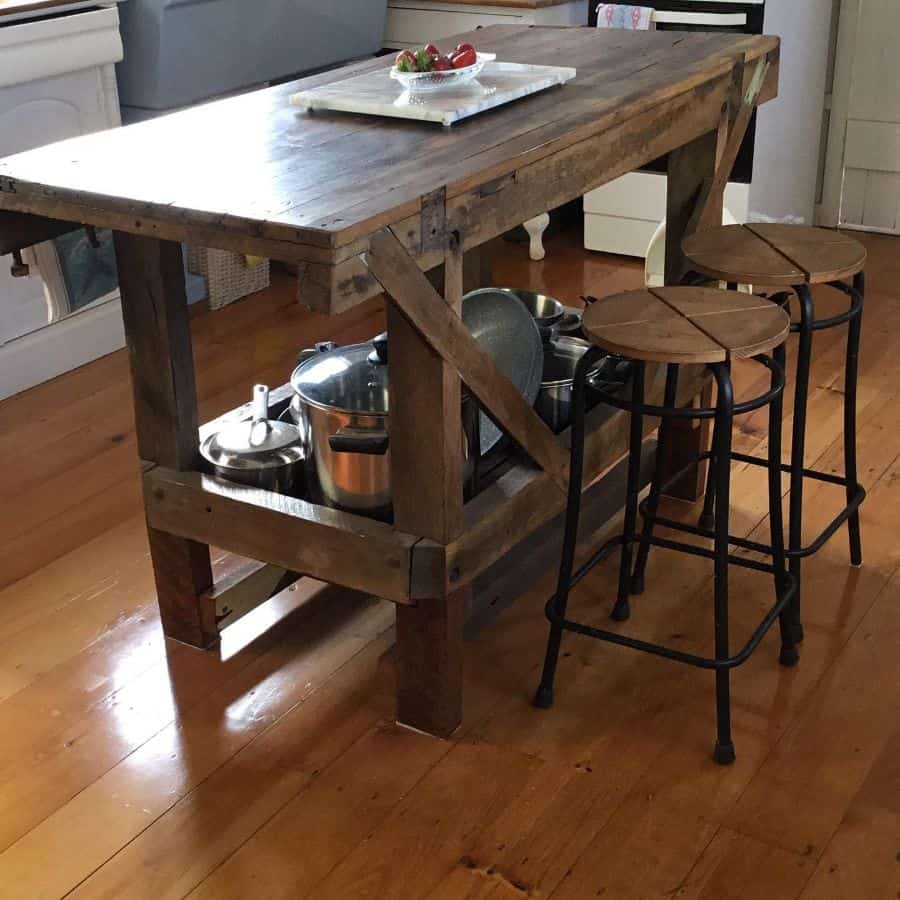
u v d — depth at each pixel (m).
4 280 3.99
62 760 2.47
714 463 3.10
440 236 2.13
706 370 3.12
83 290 4.21
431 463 2.27
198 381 4.12
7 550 3.19
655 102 2.66
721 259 2.66
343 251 1.92
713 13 4.70
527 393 2.72
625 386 2.91
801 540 3.12
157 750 2.49
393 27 5.32
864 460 3.52
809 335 2.60
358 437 2.39
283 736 2.52
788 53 4.80
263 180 2.18
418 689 2.48
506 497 2.51
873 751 2.44
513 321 2.75
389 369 2.24
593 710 2.58
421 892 2.13
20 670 2.74
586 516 3.00
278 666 2.74
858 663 2.69
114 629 2.88
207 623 2.77
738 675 2.67
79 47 3.94
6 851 2.25
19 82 3.81
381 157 2.29
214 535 2.60
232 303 4.82
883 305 4.62
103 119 4.14
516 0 4.90
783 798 2.33
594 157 2.52
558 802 2.33
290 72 4.95
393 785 2.38
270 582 2.87
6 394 4.06
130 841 2.26
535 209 2.37
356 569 2.42
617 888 2.13
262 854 2.22
